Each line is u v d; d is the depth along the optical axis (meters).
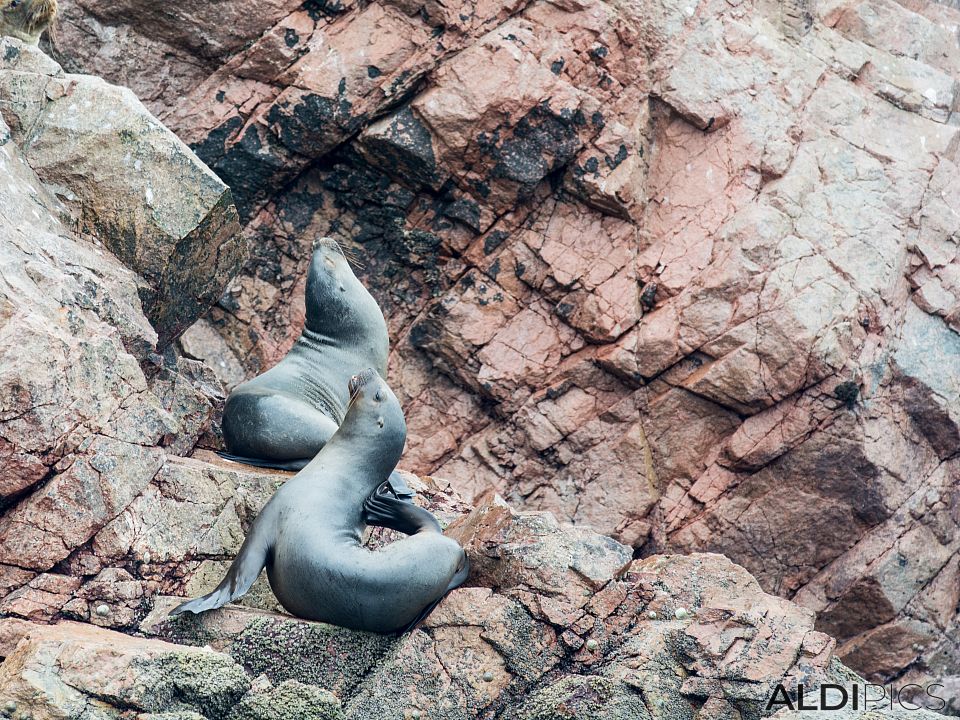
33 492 21.66
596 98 36.50
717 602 24.12
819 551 36.31
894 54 40.16
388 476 23.39
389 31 35.84
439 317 37.28
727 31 37.72
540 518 24.47
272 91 36.00
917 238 37.28
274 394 26.66
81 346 22.38
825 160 37.53
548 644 22.77
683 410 36.38
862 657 35.69
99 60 35.41
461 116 35.44
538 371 36.88
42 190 26.33
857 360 35.59
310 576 21.59
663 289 36.09
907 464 36.00
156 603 22.16
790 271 35.53
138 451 22.75
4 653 20.16
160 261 27.34
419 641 21.97
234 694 20.00
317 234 37.78
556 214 37.16
